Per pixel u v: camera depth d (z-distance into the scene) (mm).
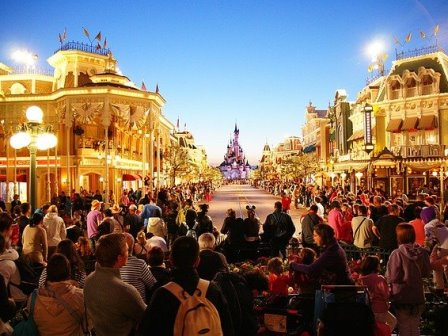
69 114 27656
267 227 13125
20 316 6547
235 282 4949
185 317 3328
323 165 57375
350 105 52500
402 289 6352
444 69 38969
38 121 14062
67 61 39312
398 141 40844
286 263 11078
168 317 3357
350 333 4109
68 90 27281
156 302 3420
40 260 9000
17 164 36625
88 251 9273
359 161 35719
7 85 39594
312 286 6855
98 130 37062
